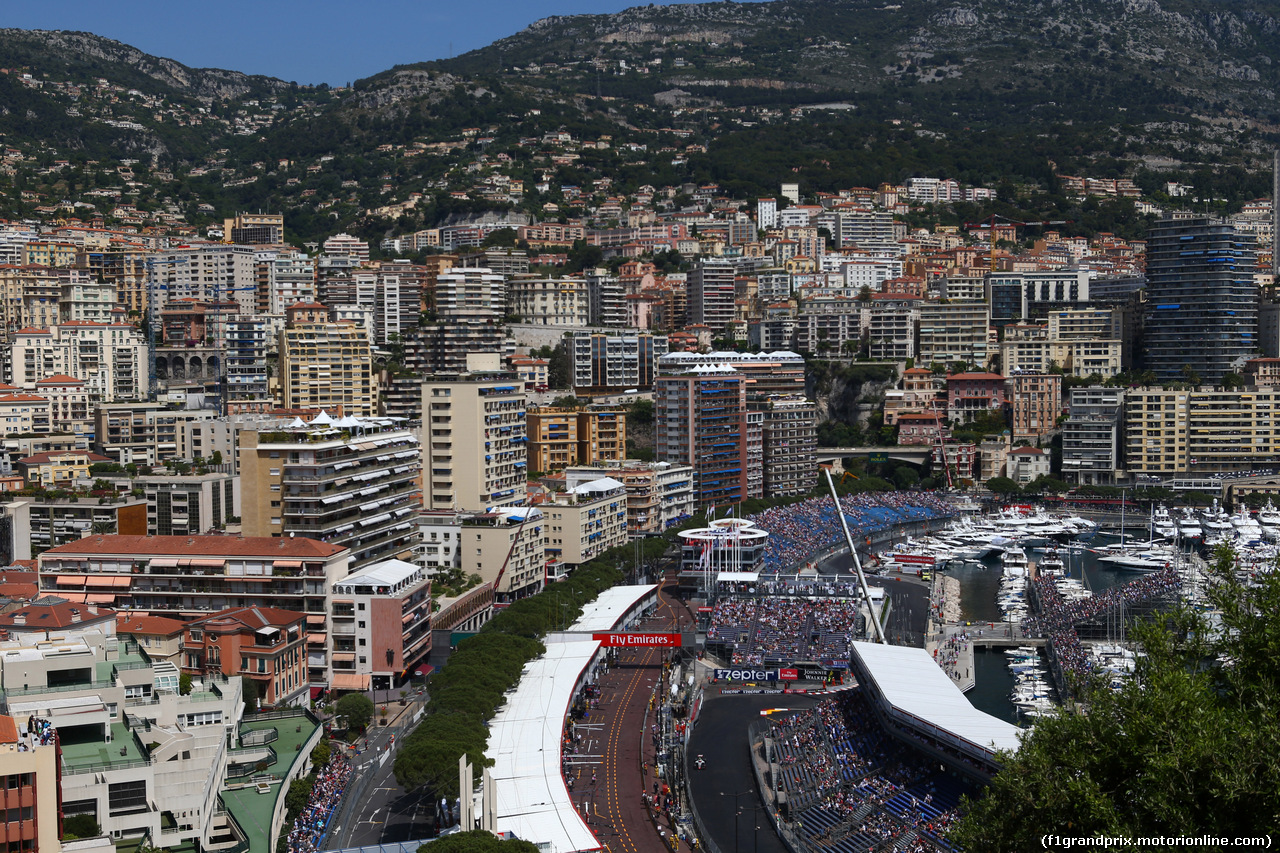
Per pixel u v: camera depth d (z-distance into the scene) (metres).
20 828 168.38
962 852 150.50
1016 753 165.38
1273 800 122.19
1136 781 134.38
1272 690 133.88
